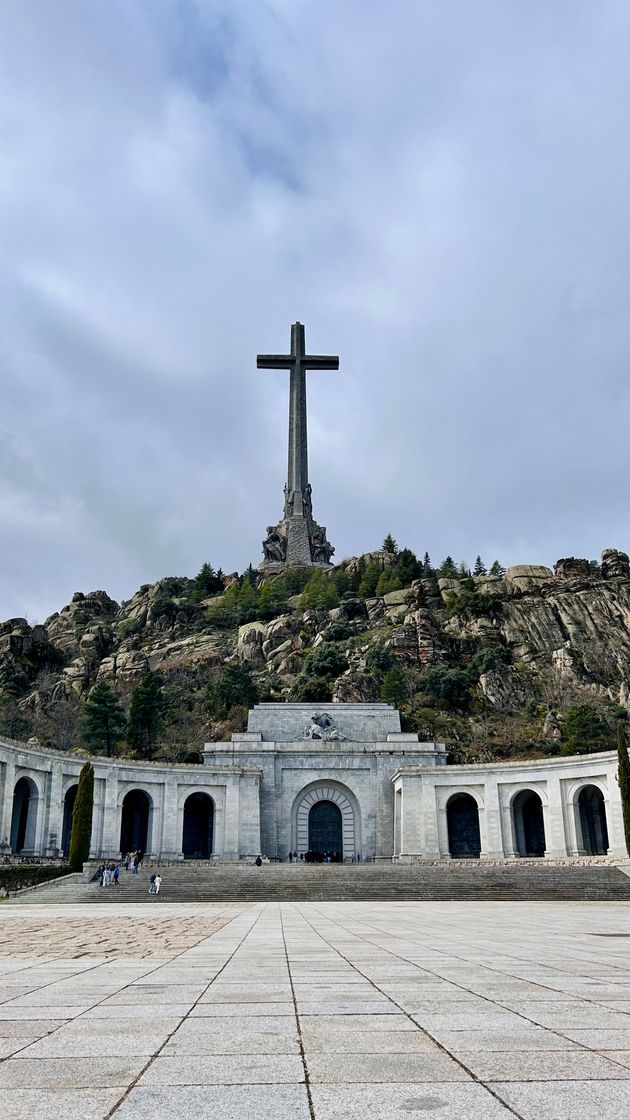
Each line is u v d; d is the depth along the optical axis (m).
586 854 61.12
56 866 50.34
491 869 49.44
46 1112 5.54
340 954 15.23
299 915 30.30
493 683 103.81
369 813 70.75
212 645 123.69
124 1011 9.08
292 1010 9.05
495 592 125.06
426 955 14.95
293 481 167.12
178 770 66.19
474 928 22.84
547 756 87.38
